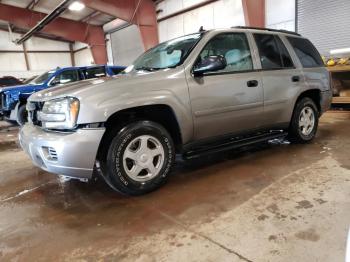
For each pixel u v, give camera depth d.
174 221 1.96
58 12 11.71
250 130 3.09
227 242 1.67
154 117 2.53
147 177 2.42
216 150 2.83
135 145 2.38
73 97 2.15
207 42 2.75
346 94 6.31
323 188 2.30
